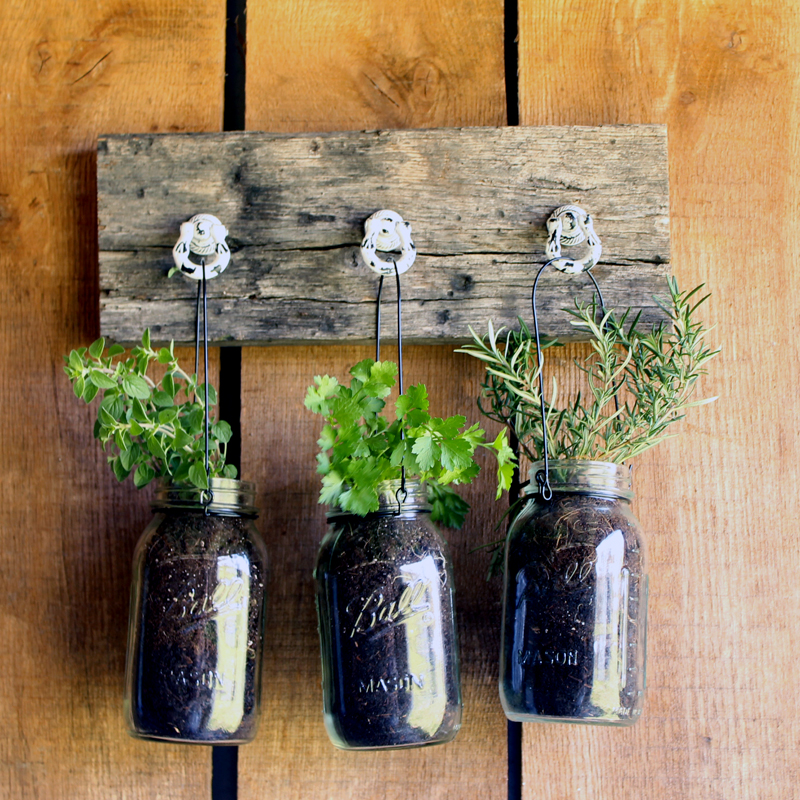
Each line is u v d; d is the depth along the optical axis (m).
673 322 0.83
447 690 0.74
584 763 0.86
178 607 0.72
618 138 0.88
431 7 0.95
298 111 0.93
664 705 0.86
